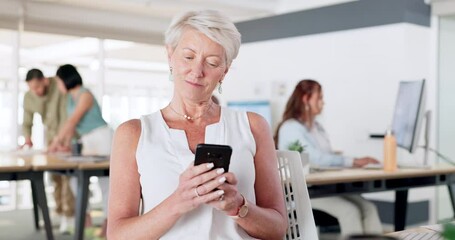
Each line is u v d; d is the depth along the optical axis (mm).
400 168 3807
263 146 1771
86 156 4148
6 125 8273
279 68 7559
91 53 9680
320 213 3664
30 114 5656
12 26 7289
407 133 3807
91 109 4949
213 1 7148
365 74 6590
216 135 1716
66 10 7414
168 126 1727
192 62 1677
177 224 1606
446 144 6398
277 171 1800
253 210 1599
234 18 8156
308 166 3191
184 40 1679
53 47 10484
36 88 5473
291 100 3734
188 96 1696
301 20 7277
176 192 1527
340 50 6840
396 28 6312
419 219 6297
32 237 5398
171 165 1646
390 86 6363
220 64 1691
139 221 1565
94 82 10328
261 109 7594
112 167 1699
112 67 11078
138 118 1755
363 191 3307
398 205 4281
